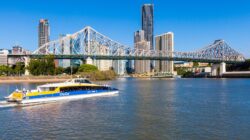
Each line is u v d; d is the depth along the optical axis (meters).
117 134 40.50
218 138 38.50
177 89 115.19
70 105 65.44
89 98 78.75
